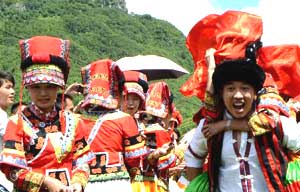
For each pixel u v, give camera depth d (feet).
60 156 13.96
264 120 12.75
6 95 22.27
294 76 14.15
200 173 13.94
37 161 13.85
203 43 14.26
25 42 14.10
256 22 13.91
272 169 12.68
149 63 29.43
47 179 13.44
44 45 13.92
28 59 13.88
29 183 13.50
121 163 18.57
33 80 13.71
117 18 257.55
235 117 13.08
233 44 13.70
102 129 18.69
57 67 13.96
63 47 14.17
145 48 232.32
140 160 19.24
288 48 14.23
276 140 12.82
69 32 230.27
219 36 13.80
